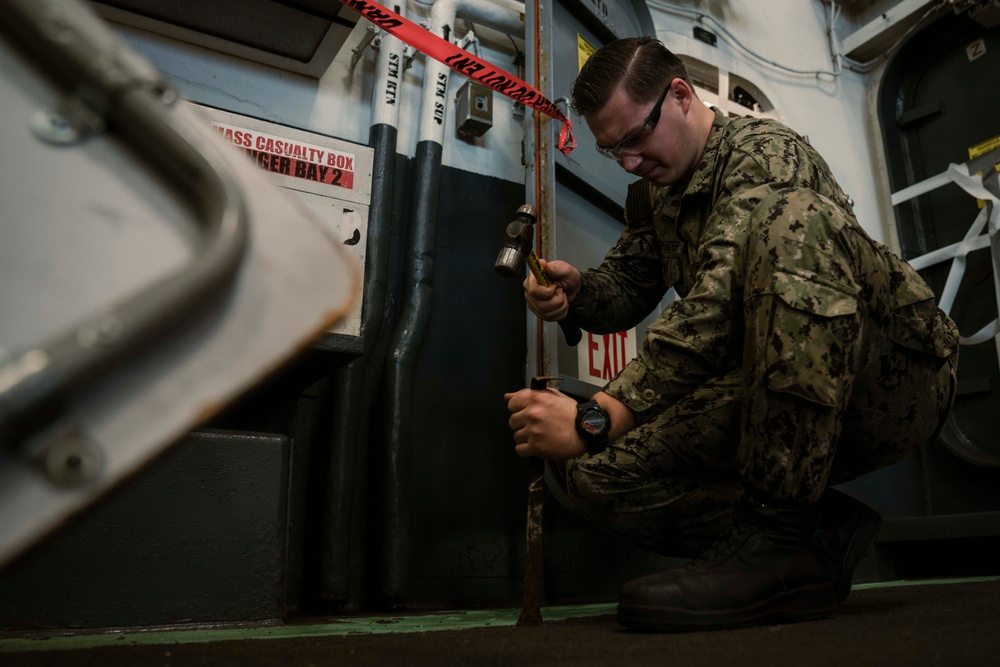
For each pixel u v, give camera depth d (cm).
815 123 340
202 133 39
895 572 269
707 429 129
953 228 329
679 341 103
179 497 118
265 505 125
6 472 30
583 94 136
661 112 133
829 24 366
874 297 113
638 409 102
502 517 198
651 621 90
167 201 37
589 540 208
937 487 307
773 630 87
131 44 182
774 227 104
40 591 106
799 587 100
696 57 301
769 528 103
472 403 202
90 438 31
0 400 28
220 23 180
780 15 348
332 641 89
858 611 114
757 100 328
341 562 165
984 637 76
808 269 101
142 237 36
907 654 64
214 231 35
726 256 108
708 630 90
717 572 95
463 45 228
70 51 37
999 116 317
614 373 218
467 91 219
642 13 275
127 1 172
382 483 177
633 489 138
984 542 260
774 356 99
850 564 114
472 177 222
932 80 348
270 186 40
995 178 304
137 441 32
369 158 169
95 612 109
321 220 159
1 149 35
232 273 35
